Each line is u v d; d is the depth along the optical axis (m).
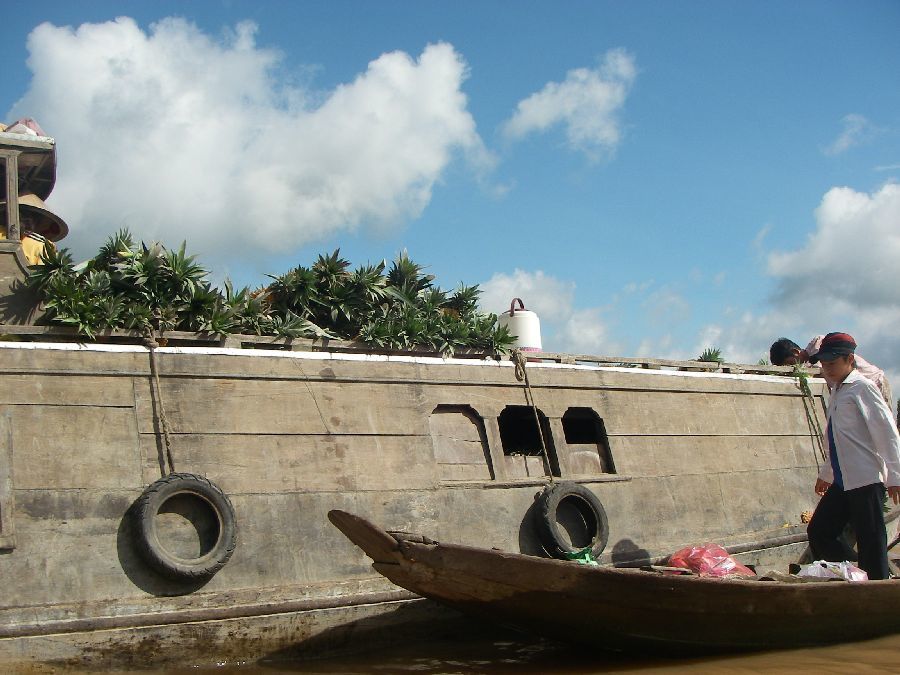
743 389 10.90
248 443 7.18
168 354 7.08
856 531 7.76
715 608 6.54
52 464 6.40
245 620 6.65
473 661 6.90
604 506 8.88
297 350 7.81
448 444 8.27
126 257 7.82
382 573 6.66
